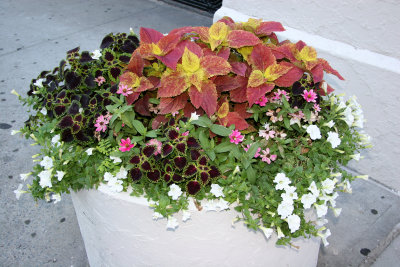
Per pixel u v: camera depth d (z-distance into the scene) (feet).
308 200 4.71
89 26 17.29
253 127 5.63
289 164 5.08
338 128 5.89
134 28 17.11
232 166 4.96
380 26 8.10
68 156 5.08
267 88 5.37
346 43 8.75
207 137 5.32
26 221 8.31
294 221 4.63
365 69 8.43
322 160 5.27
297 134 5.73
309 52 5.67
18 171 9.57
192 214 4.77
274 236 5.12
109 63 5.99
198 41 6.19
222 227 4.92
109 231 5.45
